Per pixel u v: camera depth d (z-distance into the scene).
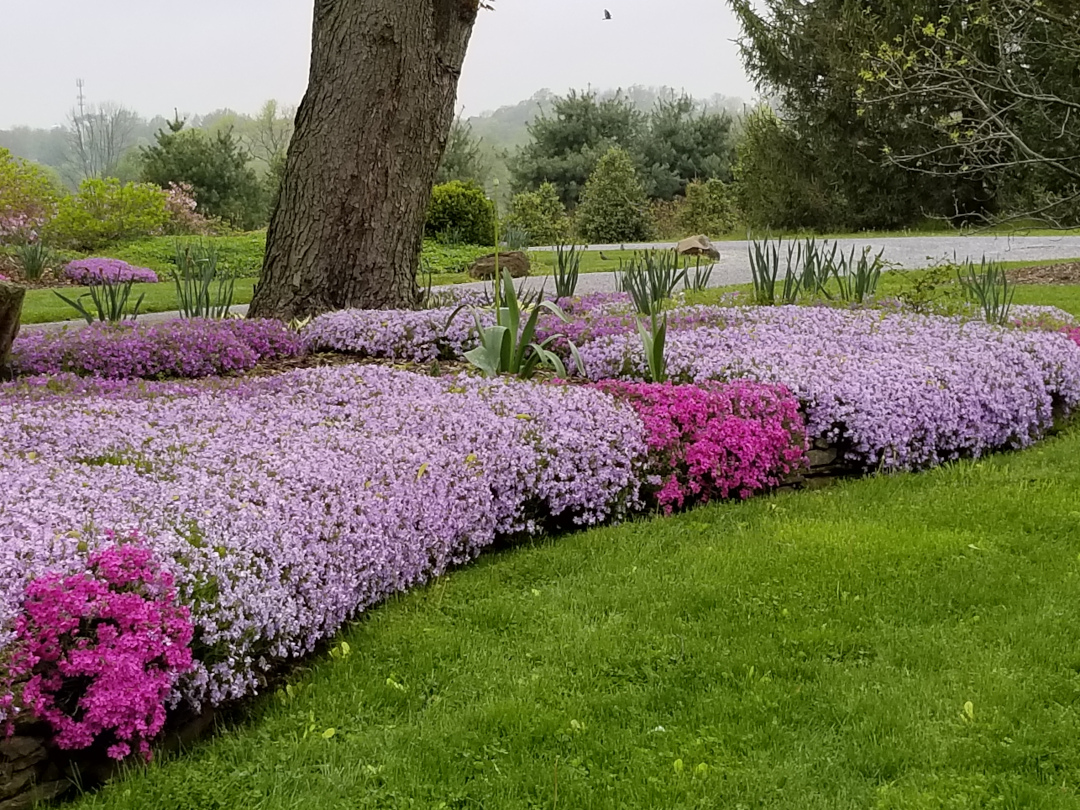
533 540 4.80
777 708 3.10
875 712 3.05
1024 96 12.40
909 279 12.55
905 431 5.71
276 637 3.26
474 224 22.50
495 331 6.32
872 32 24.47
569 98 38.31
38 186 23.33
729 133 38.78
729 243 23.02
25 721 2.59
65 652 2.68
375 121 8.95
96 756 2.79
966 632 3.60
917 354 6.79
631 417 5.20
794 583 4.04
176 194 28.05
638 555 4.43
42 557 2.86
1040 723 2.98
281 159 37.59
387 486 4.04
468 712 3.08
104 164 64.69
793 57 27.05
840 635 3.57
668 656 3.46
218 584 3.04
